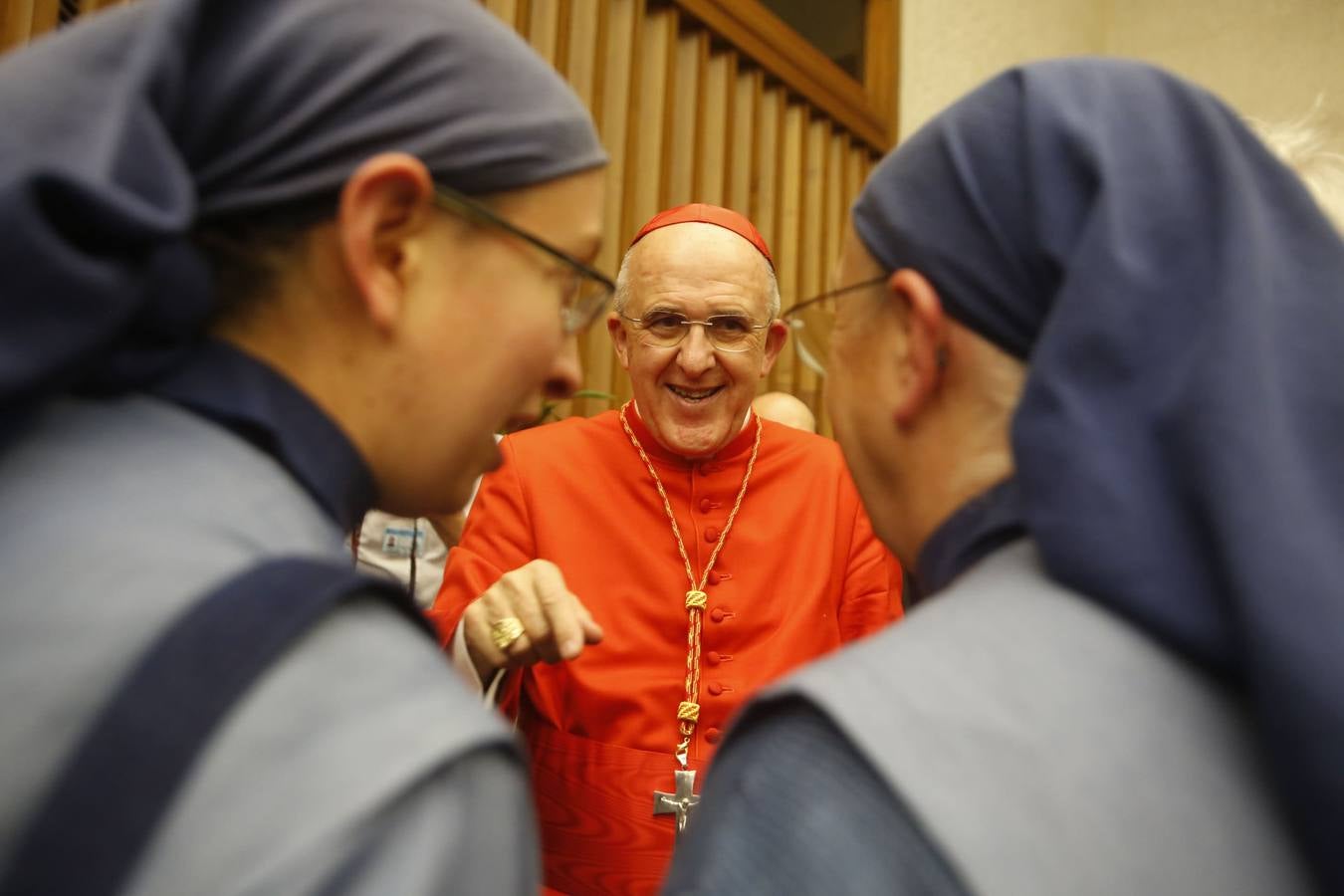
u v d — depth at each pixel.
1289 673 0.44
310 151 0.60
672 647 1.74
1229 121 0.61
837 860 0.45
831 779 0.47
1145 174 0.58
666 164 4.20
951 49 5.89
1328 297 0.55
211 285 0.58
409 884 0.41
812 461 1.97
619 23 4.11
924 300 0.65
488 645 1.25
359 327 0.62
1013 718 0.48
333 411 0.62
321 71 0.60
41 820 0.40
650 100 4.22
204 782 0.41
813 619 1.78
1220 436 0.49
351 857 0.41
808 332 0.84
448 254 0.64
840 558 1.88
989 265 0.63
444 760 0.45
